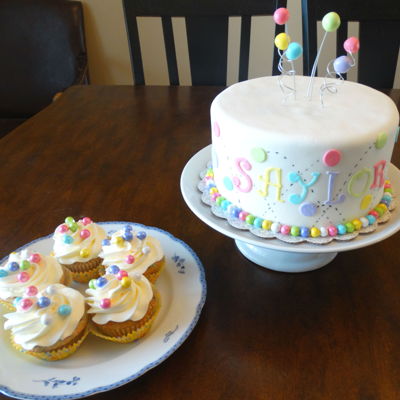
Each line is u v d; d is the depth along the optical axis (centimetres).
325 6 149
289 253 80
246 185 75
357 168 69
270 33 215
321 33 202
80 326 70
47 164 119
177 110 145
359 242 71
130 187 109
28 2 200
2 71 208
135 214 99
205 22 158
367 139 67
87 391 61
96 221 97
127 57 232
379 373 64
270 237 73
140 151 123
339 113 73
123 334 69
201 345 69
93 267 85
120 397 62
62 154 123
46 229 96
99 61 235
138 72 170
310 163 68
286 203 73
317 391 61
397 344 68
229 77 233
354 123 70
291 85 84
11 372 66
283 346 68
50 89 210
